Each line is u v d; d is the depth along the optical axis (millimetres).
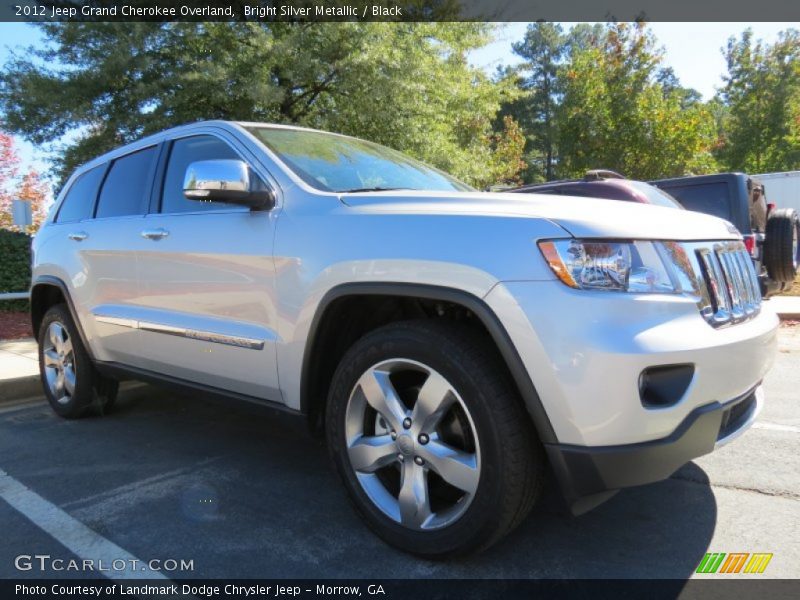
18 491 3211
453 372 2248
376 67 10461
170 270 3373
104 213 4133
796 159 27500
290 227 2807
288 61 10156
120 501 3064
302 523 2799
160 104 10133
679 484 3164
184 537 2682
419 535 2391
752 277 2836
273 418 2969
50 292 4793
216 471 3447
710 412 2186
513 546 2545
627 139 21594
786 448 3676
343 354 2877
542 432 2123
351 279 2521
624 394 2014
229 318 3062
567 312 2057
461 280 2232
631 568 2379
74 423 4438
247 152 3217
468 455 2293
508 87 14773
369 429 2623
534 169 59750
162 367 3592
